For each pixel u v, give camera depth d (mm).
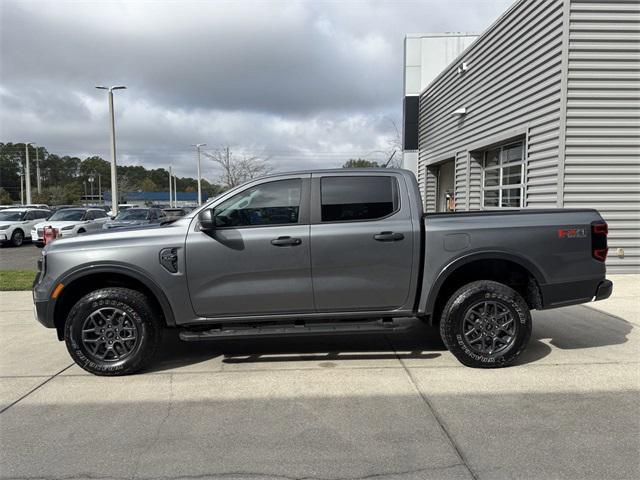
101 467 3010
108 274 4605
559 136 8719
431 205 17766
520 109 10234
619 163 8672
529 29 9758
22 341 5793
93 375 4602
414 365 4730
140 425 3559
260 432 3420
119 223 17719
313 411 3740
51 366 4887
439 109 15938
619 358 4820
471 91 12992
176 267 4492
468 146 13297
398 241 4543
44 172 111250
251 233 4523
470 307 4520
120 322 4520
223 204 4625
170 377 4527
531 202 9867
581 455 3039
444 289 4848
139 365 4535
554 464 2943
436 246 4551
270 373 4586
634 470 2871
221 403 3920
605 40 8438
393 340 5629
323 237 4512
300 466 2984
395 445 3209
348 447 3193
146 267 4473
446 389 4113
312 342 5602
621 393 3977
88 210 20328
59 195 78312
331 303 4609
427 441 3256
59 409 3854
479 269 4902
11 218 21000
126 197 103375
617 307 6848
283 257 4508
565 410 3676
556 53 8758
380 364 4781
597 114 8586
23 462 3080
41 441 3344
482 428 3418
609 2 8359
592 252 4676
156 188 121875
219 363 4914
